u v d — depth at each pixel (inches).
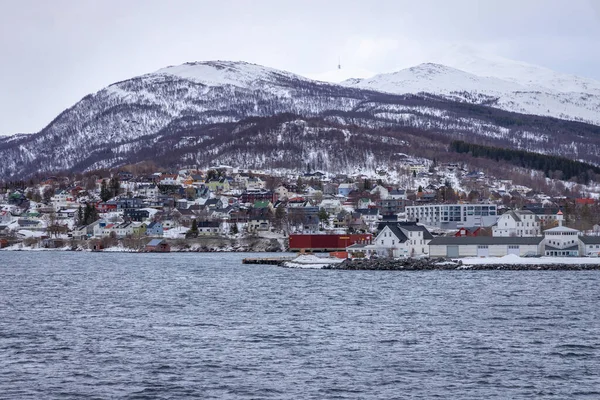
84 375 5339.6
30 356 5890.8
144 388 5029.5
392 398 4808.1
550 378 5211.6
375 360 5708.7
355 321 7362.2
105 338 6584.6
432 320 7381.9
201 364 5610.2
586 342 6279.5
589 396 4835.1
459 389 4980.3
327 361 5679.1
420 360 5698.8
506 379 5191.9
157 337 6609.3
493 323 7185.0
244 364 5605.3
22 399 4820.4
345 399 4788.4
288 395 4872.0
